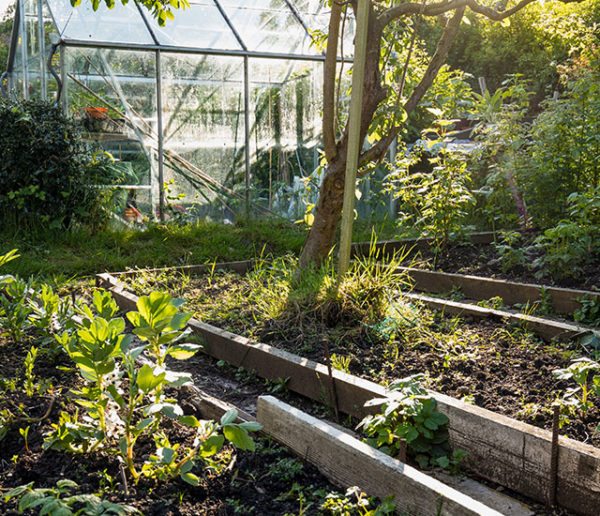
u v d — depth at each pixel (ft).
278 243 28.22
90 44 30.14
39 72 33.40
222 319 15.58
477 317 14.75
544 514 7.71
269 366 12.43
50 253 25.81
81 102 30.71
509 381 10.96
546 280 18.03
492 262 20.71
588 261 18.54
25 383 9.76
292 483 7.99
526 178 21.91
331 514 7.17
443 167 22.36
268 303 15.92
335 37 15.49
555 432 7.60
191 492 7.45
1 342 12.24
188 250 26.99
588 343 11.80
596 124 20.49
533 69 50.52
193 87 32.76
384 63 17.89
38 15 31.53
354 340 13.26
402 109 16.30
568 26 44.21
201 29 32.91
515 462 8.24
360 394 10.27
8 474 7.57
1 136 27.53
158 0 16.21
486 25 53.52
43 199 27.45
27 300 13.37
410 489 7.04
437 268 21.18
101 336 7.21
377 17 17.08
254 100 34.32
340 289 14.48
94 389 7.54
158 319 7.63
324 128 16.15
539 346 12.80
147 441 8.50
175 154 32.65
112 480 7.50
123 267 24.58
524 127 24.14
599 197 17.26
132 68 31.40
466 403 9.19
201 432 7.82
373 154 16.72
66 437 7.63
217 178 33.68
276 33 34.50
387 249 23.72
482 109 24.44
